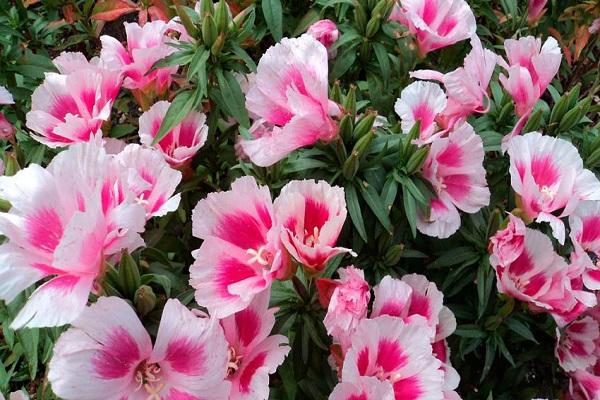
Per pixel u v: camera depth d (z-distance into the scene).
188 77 0.54
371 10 0.60
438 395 0.47
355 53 0.61
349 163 0.50
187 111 0.54
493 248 0.51
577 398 0.58
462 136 0.52
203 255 0.46
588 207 0.54
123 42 0.81
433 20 0.60
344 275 0.48
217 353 0.44
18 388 0.61
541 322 0.56
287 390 0.51
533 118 0.55
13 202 0.44
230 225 0.47
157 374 0.45
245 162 0.56
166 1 0.66
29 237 0.44
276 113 0.51
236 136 0.59
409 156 0.52
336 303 0.46
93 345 0.43
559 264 0.51
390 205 0.51
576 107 0.56
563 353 0.56
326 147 0.51
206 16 0.53
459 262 0.55
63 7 0.68
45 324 0.43
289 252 0.46
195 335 0.44
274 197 0.53
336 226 0.46
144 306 0.46
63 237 0.42
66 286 0.44
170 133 0.55
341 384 0.46
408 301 0.50
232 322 0.47
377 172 0.52
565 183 0.51
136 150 0.49
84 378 0.43
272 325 0.47
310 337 0.51
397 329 0.48
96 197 0.43
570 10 0.78
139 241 0.46
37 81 0.65
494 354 0.55
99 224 0.43
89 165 0.45
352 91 0.51
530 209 0.52
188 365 0.44
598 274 0.53
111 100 0.55
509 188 0.57
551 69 0.54
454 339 0.57
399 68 0.62
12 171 0.50
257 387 0.46
